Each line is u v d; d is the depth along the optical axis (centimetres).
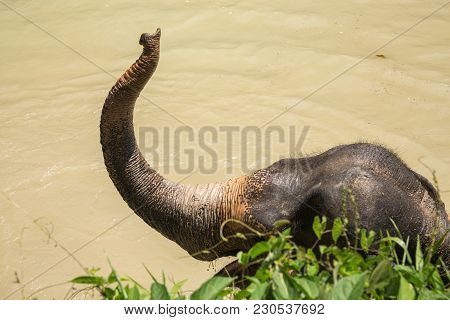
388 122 1257
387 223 709
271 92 1329
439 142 1213
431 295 518
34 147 1216
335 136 1220
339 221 592
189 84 1350
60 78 1384
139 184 795
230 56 1424
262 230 759
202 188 807
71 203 1105
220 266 994
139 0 1606
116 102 770
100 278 534
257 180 781
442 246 746
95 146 1220
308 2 1602
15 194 1120
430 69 1392
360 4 1595
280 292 507
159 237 1048
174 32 1491
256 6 1575
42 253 1020
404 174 746
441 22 1534
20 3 1605
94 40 1478
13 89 1357
